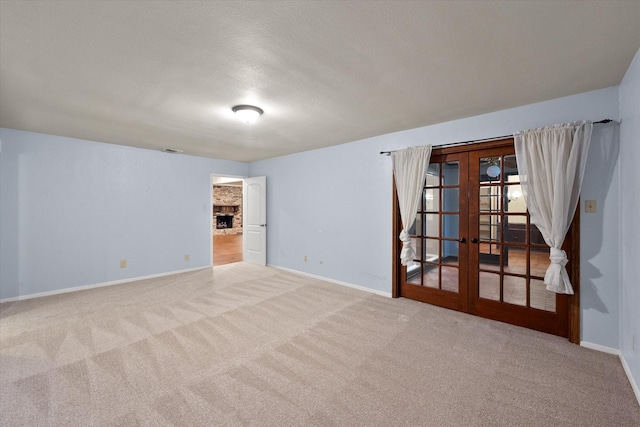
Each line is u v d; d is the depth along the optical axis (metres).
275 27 1.64
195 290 4.29
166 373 2.17
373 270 4.17
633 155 2.02
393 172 3.85
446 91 2.54
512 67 2.12
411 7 1.47
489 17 1.56
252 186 6.21
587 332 2.56
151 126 3.57
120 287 4.45
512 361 2.35
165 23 1.59
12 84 2.36
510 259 3.47
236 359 2.38
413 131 3.71
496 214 3.16
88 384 2.03
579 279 2.58
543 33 1.71
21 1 1.40
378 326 3.02
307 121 3.38
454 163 3.54
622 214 2.31
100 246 4.51
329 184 4.76
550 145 2.64
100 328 2.94
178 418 1.72
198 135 4.02
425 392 1.98
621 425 1.69
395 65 2.09
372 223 4.18
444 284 3.65
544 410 1.81
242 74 2.21
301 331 2.90
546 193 2.68
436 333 2.85
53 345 2.58
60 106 2.87
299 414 1.76
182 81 2.32
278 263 5.79
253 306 3.61
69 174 4.22
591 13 1.53
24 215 3.88
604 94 2.47
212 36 1.72
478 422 1.71
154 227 5.09
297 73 2.20
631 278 2.08
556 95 2.62
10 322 3.09
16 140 3.80
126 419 1.70
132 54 1.92
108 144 4.57
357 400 1.89
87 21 1.57
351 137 4.16
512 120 2.96
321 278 4.92
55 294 4.09
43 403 1.83
